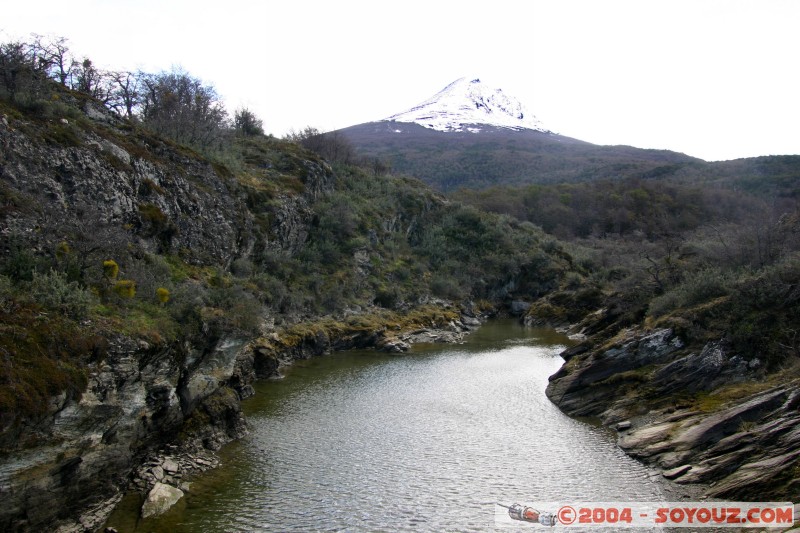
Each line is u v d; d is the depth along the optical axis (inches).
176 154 1926.7
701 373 1393.9
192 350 1139.3
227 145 2704.2
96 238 1121.4
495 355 2252.7
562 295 3191.4
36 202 1155.9
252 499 989.8
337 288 2581.2
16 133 1222.9
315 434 1317.7
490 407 1547.7
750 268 1895.9
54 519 793.6
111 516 898.1
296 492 1021.2
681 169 7514.8
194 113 2481.5
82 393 801.6
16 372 719.7
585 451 1229.1
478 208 4633.4
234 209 2124.8
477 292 3425.2
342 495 1013.2
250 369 1749.5
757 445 1049.5
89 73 2145.7
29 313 817.5
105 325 917.8
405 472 1115.3
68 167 1310.3
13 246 1010.1
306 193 2869.1
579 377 1569.9
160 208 1619.1
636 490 1035.9
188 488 1018.1
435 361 2130.9
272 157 2940.5
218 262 1893.5
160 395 1021.2
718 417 1169.4
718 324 1476.4
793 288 1456.7
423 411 1503.4
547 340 2596.0
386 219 3417.8
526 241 3929.6
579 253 4035.4
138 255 1385.3
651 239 4434.1
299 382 1786.4
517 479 1087.6
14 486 711.1
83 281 1029.8
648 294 2223.2
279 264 2363.4
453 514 949.2
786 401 1119.0
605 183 5915.4
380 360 2142.0
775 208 3597.4
